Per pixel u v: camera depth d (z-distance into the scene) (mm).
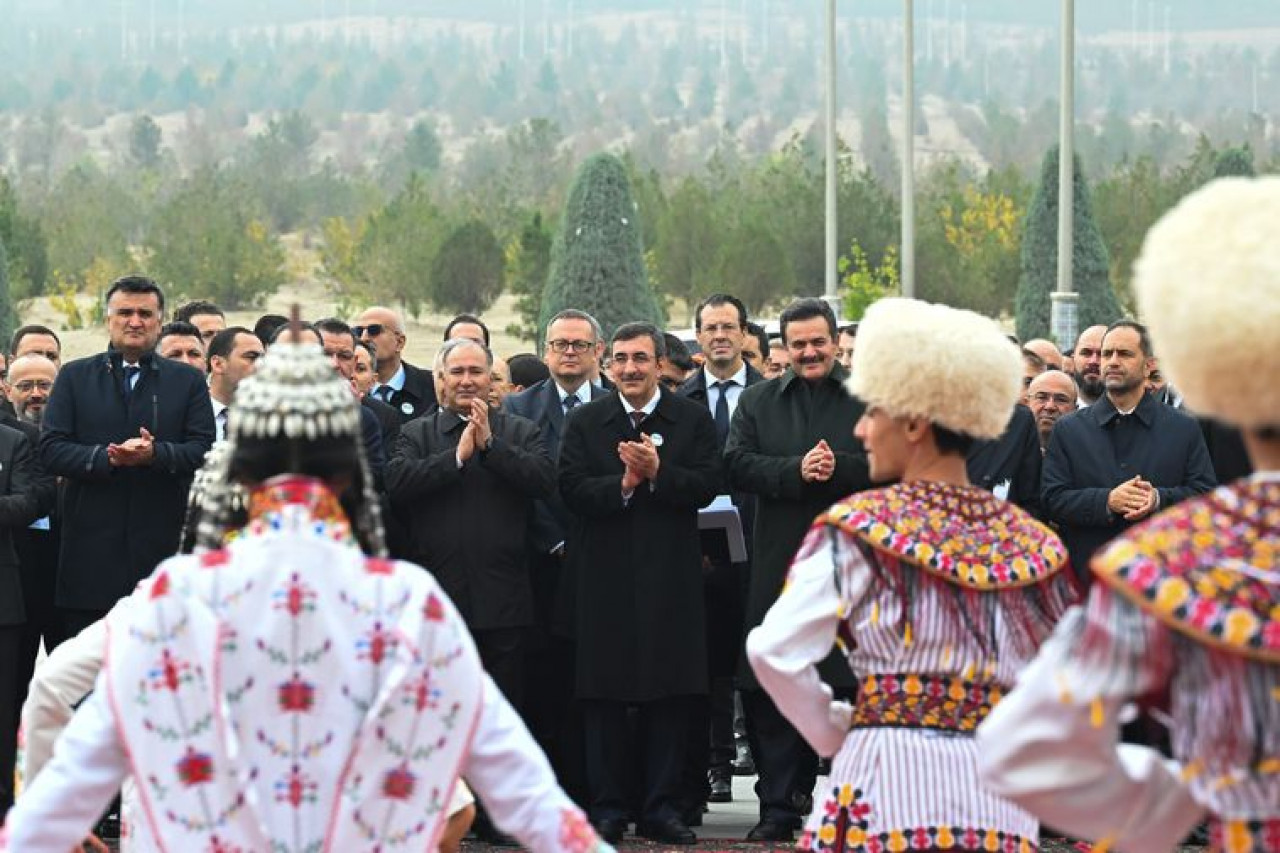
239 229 111188
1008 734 5547
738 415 14273
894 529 7363
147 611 6188
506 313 99875
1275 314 5281
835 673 13281
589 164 55594
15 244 91688
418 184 108688
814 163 165000
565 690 14859
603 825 14031
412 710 6211
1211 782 5375
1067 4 36875
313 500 6297
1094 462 14109
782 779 14109
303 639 6176
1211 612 5266
